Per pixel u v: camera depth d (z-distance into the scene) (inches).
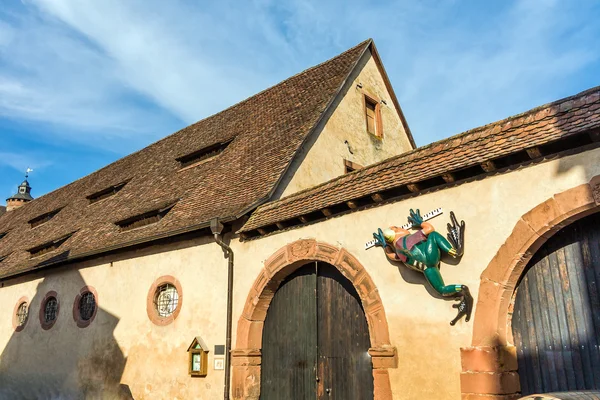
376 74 552.4
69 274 511.8
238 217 349.1
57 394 474.9
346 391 291.1
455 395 228.5
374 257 275.4
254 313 339.9
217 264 371.9
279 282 339.0
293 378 320.2
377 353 259.8
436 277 239.8
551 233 213.9
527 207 219.5
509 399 213.0
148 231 425.1
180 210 426.0
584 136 204.5
